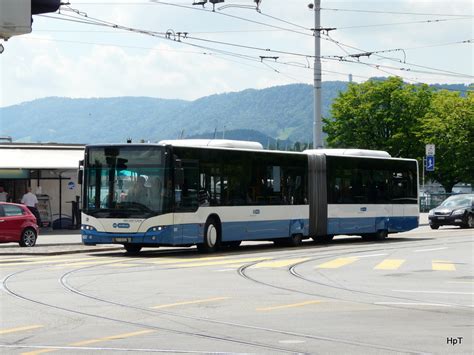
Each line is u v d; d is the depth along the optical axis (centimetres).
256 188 3212
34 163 4431
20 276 2091
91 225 2866
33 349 1056
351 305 1530
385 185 3916
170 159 2823
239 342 1112
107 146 2877
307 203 3484
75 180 4631
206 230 2978
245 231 3155
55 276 2095
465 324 1282
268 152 3291
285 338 1145
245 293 1733
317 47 4459
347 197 3694
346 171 3691
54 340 1130
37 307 1493
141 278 2058
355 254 2972
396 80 9694
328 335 1171
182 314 1401
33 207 4228
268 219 3266
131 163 2848
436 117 8888
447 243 3669
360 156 3778
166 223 2802
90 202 2880
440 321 1316
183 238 2858
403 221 4025
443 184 9256
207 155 2984
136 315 1389
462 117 8731
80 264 2484
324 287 1864
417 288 1847
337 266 2452
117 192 2848
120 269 2320
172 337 1157
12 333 1191
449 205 5250
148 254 2978
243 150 3158
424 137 9106
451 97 8875
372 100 9731
